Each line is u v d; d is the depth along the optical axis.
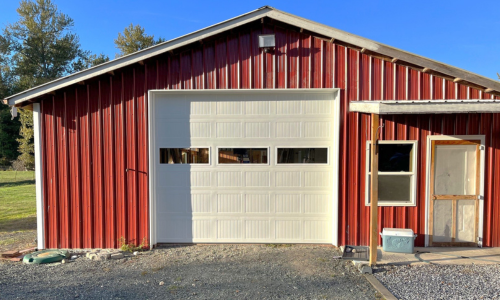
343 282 4.36
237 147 6.12
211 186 6.15
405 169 5.82
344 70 5.80
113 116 5.93
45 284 4.38
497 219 5.75
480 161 5.72
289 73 5.83
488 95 5.64
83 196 5.97
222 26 5.60
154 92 5.99
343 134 5.84
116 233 5.95
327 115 6.04
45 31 28.95
